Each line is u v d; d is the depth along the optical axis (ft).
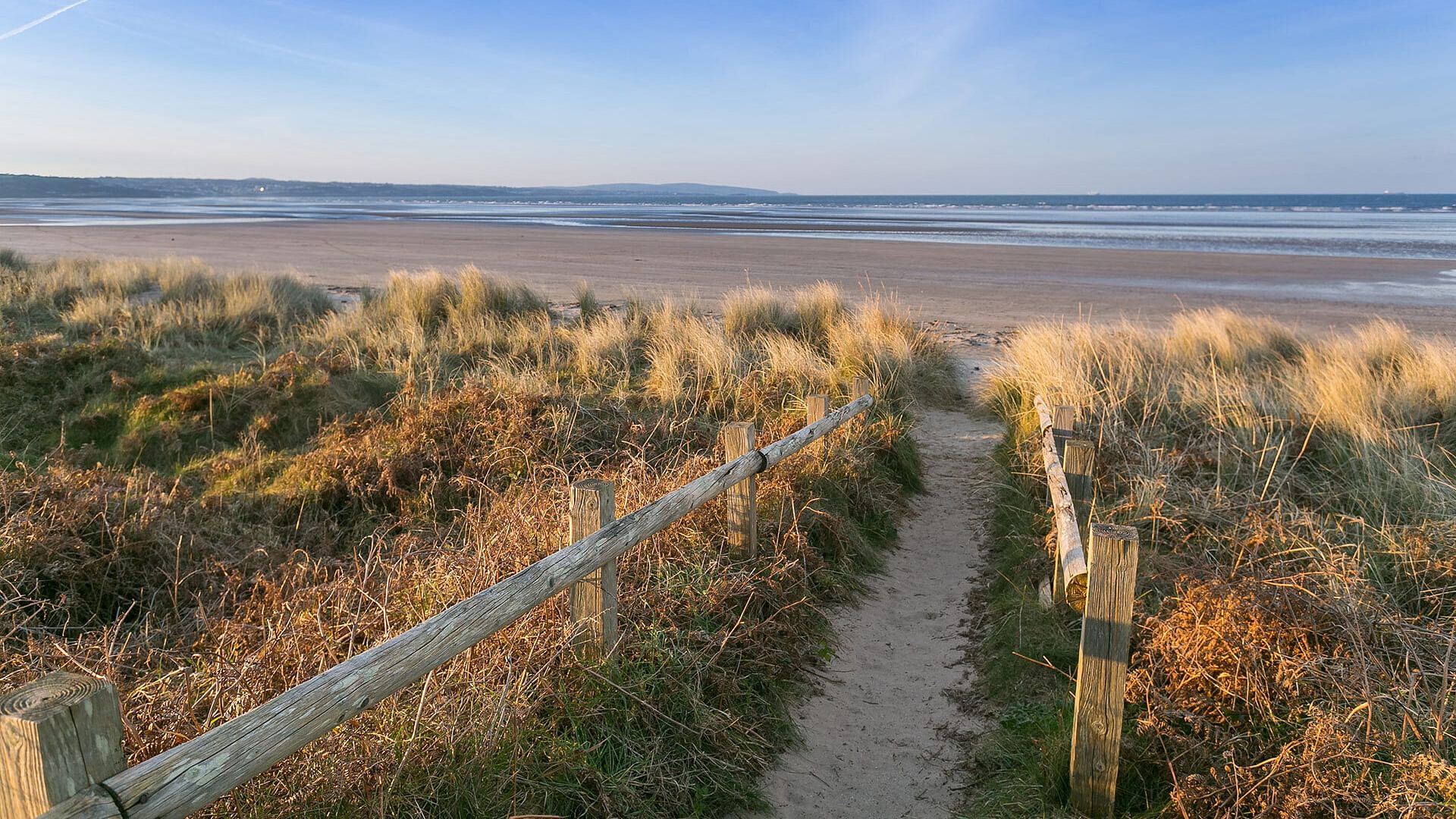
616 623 12.78
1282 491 20.42
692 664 13.11
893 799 12.09
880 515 21.75
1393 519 18.80
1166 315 58.13
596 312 48.06
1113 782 10.85
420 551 18.20
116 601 17.49
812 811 11.80
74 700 5.75
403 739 10.05
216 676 11.39
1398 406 25.50
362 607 14.26
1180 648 12.17
